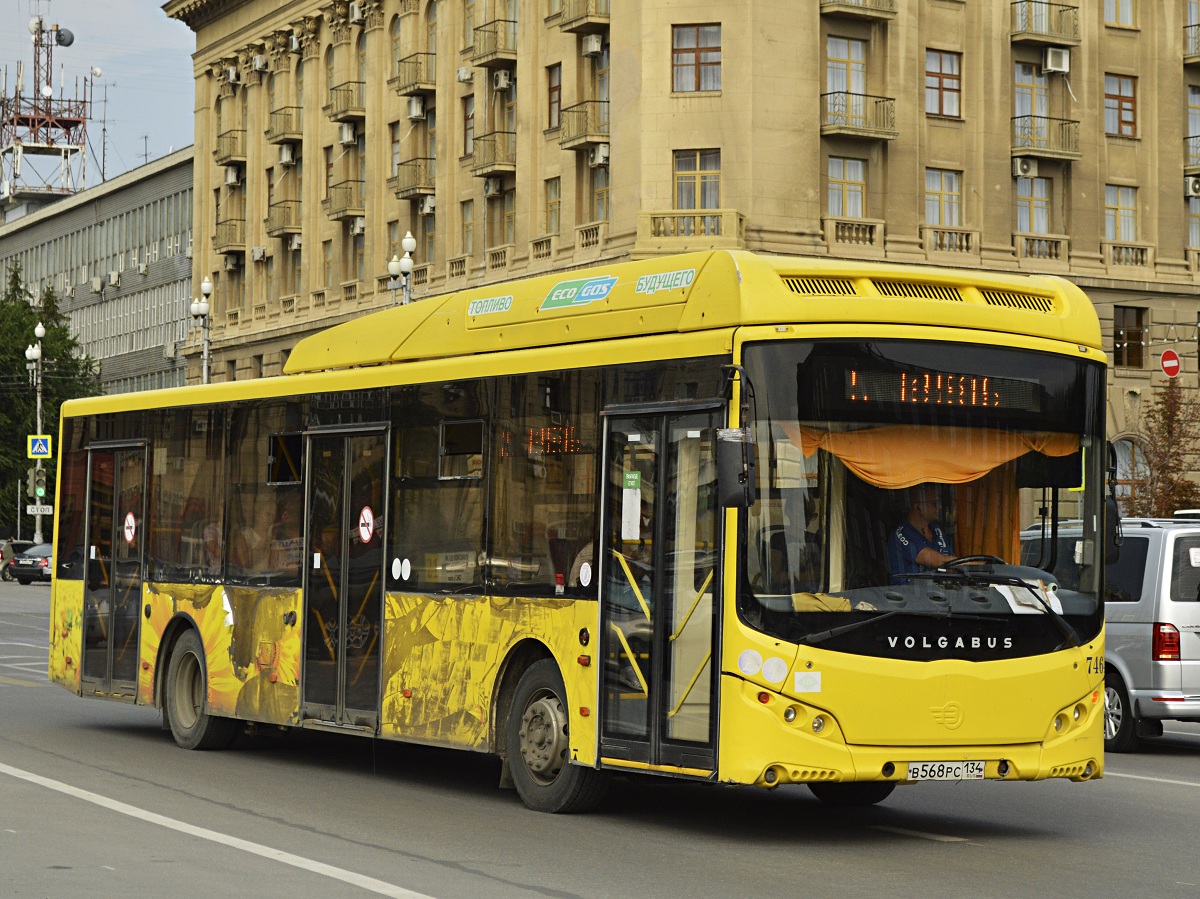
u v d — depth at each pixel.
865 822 12.10
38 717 18.92
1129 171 52.91
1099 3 52.41
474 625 12.73
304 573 14.66
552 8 51.38
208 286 57.56
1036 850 10.96
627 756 11.29
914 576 10.79
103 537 17.78
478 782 13.99
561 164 50.62
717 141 46.19
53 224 98.12
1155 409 48.38
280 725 14.79
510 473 12.52
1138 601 17.28
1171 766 16.16
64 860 9.89
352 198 61.97
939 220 49.94
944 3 49.91
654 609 11.16
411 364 13.69
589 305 12.08
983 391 11.12
